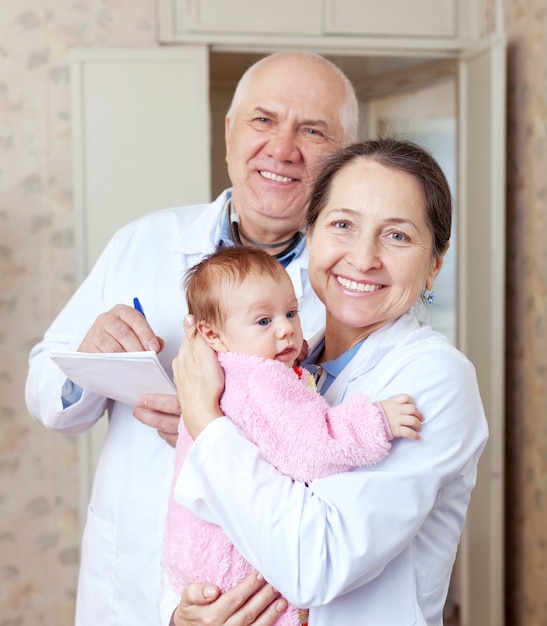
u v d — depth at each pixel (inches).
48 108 146.9
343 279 53.2
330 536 46.6
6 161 146.6
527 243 141.2
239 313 54.5
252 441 50.7
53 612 148.1
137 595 74.3
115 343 66.2
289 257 80.8
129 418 76.6
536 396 137.6
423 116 170.7
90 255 144.3
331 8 151.2
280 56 83.4
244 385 51.7
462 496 54.2
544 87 134.3
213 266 56.2
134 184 144.3
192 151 144.6
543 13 133.5
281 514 47.0
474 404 51.7
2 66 146.1
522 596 142.0
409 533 47.6
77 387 75.3
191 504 50.5
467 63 152.2
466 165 152.9
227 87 193.5
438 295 184.7
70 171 147.7
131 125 144.1
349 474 47.9
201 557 52.6
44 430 147.0
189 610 52.5
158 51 143.6
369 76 173.2
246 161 81.0
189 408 51.8
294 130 80.1
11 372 147.1
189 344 54.7
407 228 51.6
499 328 139.8
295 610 52.2
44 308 147.9
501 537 138.5
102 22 147.1
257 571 51.4
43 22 146.5
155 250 81.5
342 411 49.3
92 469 140.2
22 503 146.9
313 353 60.7
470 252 150.6
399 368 52.0
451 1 153.9
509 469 147.6
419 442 48.9
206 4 148.7
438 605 53.8
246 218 82.2
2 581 146.9
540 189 136.3
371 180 51.9
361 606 50.8
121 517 75.2
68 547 147.9
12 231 147.1
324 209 53.9
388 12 152.4
